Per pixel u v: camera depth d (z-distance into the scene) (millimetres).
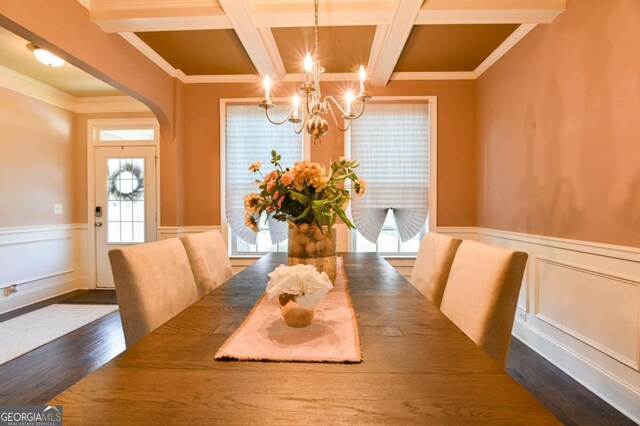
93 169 4047
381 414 580
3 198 3223
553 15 2121
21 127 3381
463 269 1302
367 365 750
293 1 2129
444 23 2236
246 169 3406
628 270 1656
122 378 692
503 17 2148
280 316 1062
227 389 655
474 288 1184
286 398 626
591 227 1875
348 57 2906
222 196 3393
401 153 3330
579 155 1962
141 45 2678
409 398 625
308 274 935
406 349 833
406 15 2121
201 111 3410
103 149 4039
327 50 2779
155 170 3996
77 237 4051
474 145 3307
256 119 3400
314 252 1407
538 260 2328
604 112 1785
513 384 672
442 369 732
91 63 2205
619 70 1694
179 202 3312
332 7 2121
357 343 854
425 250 1881
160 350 824
